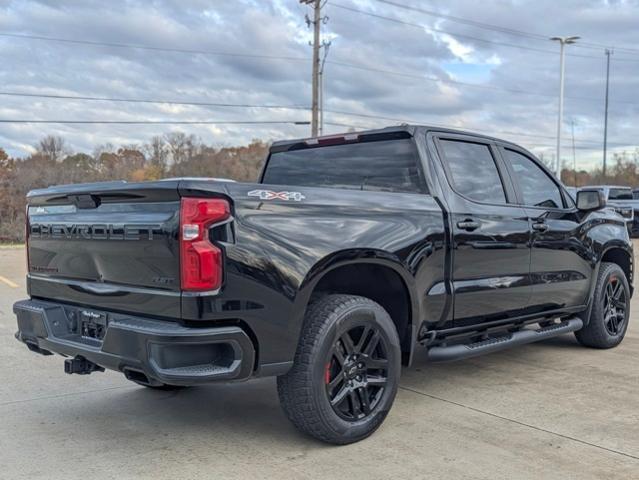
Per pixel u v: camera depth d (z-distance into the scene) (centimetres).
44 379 527
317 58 2931
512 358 599
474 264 457
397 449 369
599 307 609
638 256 1664
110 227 351
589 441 380
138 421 423
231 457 359
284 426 412
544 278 527
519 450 366
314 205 363
